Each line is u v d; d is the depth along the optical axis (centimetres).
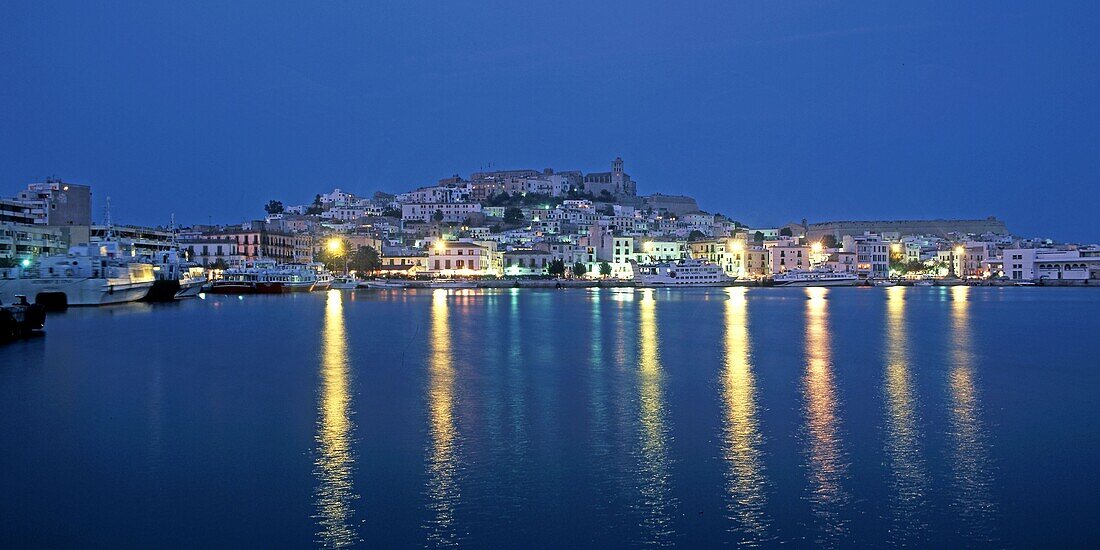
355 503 3488
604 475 3834
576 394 5759
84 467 3956
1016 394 5828
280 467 3950
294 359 7525
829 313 14512
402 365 7169
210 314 13138
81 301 13962
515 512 3391
